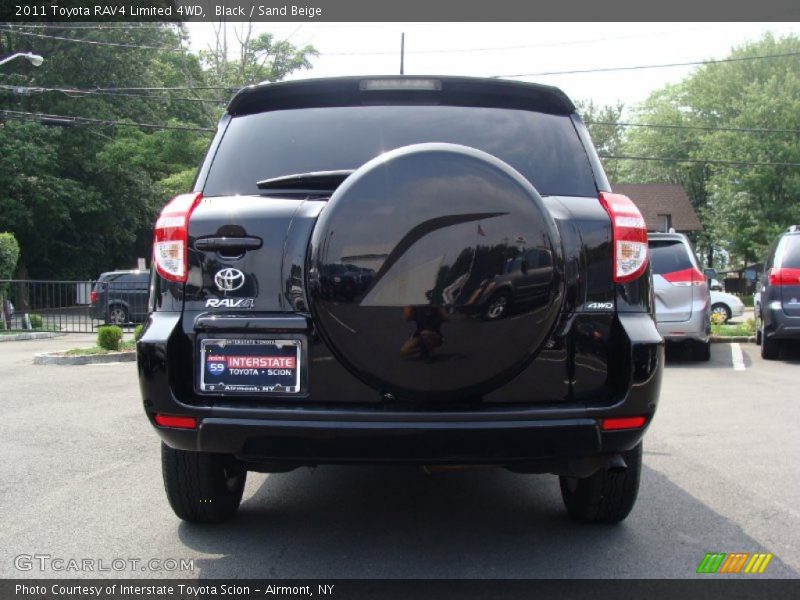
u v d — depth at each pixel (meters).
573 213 2.90
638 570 3.16
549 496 4.25
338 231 2.65
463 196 2.63
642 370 2.80
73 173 33.09
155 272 2.98
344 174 2.98
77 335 17.80
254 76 30.02
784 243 10.42
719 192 42.50
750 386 8.28
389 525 3.74
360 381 2.74
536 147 3.24
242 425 2.73
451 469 3.03
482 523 3.77
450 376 2.65
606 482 3.48
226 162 3.21
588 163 3.21
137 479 4.55
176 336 2.84
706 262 54.28
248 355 2.81
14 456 5.12
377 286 2.62
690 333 10.06
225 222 2.87
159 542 3.48
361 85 3.32
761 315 11.52
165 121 32.28
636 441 2.89
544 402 2.78
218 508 3.55
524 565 3.21
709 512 3.93
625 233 2.91
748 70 47.66
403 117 3.30
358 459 2.72
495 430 2.67
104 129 32.34
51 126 31.16
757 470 4.75
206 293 2.87
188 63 30.50
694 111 52.62
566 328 2.80
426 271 2.61
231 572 3.14
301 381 2.78
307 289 2.76
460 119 3.31
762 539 3.54
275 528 3.68
